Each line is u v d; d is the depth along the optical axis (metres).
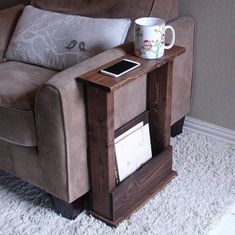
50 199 1.76
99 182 1.59
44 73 1.82
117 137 1.65
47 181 1.60
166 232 1.59
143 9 1.81
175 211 1.69
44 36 1.88
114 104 1.60
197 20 1.98
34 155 1.60
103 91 1.40
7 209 1.72
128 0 1.85
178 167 1.94
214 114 2.13
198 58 2.05
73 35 1.81
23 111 1.54
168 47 1.64
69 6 2.00
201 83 2.10
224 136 2.12
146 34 1.52
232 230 1.61
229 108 2.07
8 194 1.80
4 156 1.72
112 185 1.59
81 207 1.69
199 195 1.77
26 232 1.61
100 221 1.65
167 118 1.79
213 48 1.99
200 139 2.14
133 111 1.73
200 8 1.95
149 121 1.84
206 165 1.95
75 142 1.50
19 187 1.84
